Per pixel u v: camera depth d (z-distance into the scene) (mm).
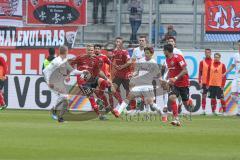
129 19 69688
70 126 48094
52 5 67312
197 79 65312
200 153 34281
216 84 63719
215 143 38594
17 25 67812
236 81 63375
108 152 34406
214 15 65375
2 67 65562
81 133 43125
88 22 70750
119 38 60281
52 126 47906
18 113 62000
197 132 44438
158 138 40688
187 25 69688
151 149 35656
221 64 63719
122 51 59781
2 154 33438
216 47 66188
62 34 67375
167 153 34125
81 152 34344
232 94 63656
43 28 67562
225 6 65062
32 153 33875
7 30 68000
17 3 67688
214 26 65500
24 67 67750
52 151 34625
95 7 70562
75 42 68875
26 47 67750
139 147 36438
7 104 68062
